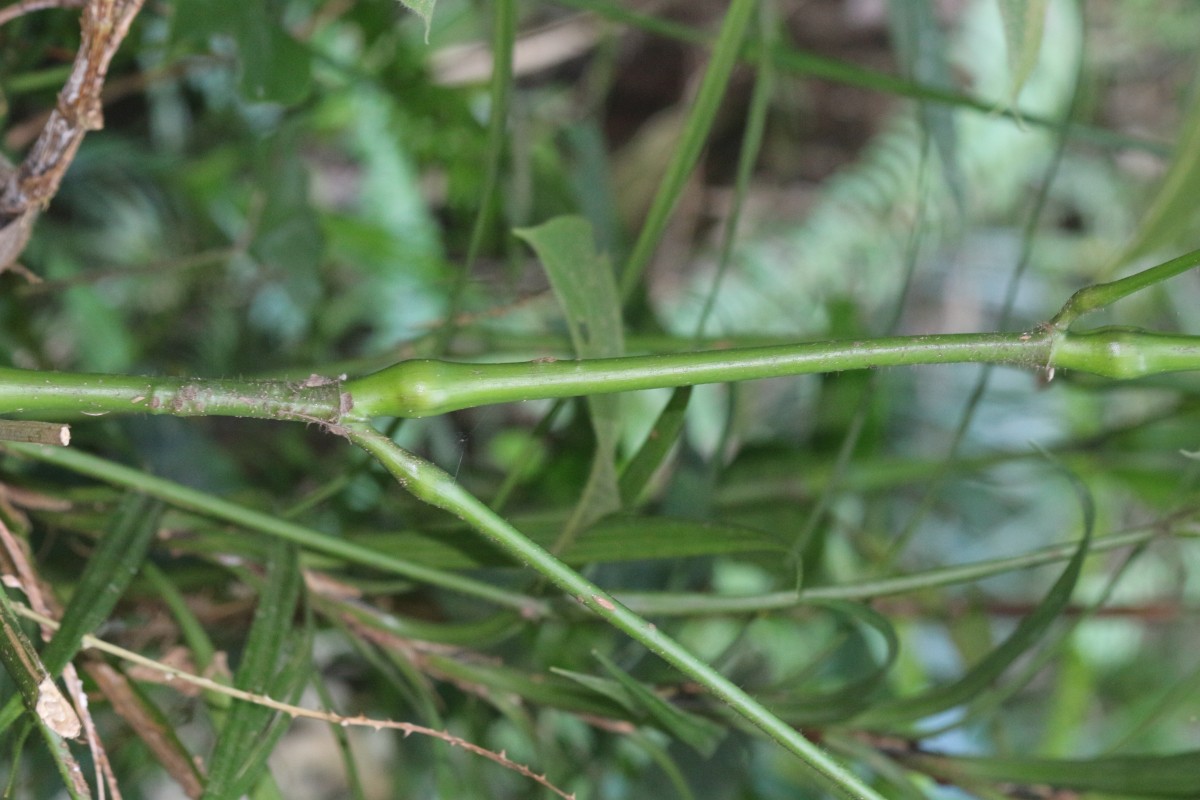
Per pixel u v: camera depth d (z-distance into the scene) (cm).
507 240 108
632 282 65
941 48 86
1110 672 142
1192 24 168
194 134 121
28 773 75
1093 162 169
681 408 62
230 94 115
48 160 58
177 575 69
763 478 107
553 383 52
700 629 122
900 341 52
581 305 60
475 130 127
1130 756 67
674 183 63
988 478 120
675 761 79
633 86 175
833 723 68
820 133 181
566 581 52
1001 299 167
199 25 68
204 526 66
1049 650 69
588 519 63
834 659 107
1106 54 173
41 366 85
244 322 123
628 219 166
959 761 69
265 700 58
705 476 84
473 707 73
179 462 102
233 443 112
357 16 122
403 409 52
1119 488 136
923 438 142
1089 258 169
